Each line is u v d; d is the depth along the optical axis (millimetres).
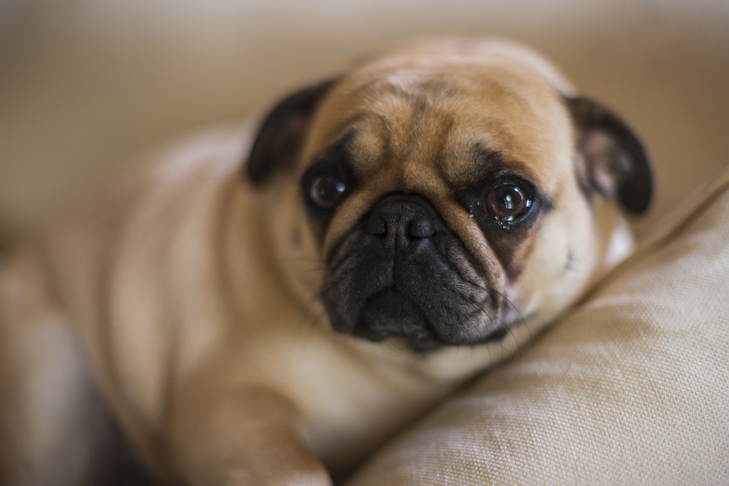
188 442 479
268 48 677
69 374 548
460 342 450
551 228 458
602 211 500
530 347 476
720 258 440
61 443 542
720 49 584
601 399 418
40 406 535
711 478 403
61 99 699
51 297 560
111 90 698
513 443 418
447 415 456
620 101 604
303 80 674
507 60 494
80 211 575
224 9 679
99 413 565
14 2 688
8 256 664
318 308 484
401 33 651
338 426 496
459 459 421
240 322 505
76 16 692
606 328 441
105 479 573
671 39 594
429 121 443
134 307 533
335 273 451
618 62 605
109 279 541
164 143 703
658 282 445
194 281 523
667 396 413
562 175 462
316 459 458
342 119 462
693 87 590
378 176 448
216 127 690
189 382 503
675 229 472
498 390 448
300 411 488
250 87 685
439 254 440
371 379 494
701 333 422
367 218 447
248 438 462
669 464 405
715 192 465
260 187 507
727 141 583
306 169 466
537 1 622
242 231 522
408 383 496
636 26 602
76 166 708
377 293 445
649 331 428
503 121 445
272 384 488
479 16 633
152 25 687
